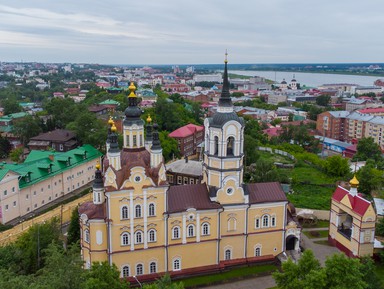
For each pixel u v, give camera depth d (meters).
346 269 59.25
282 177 144.62
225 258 84.94
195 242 81.56
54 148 169.75
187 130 192.38
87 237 77.38
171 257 80.50
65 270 52.47
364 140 194.62
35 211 119.44
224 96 80.38
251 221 85.12
